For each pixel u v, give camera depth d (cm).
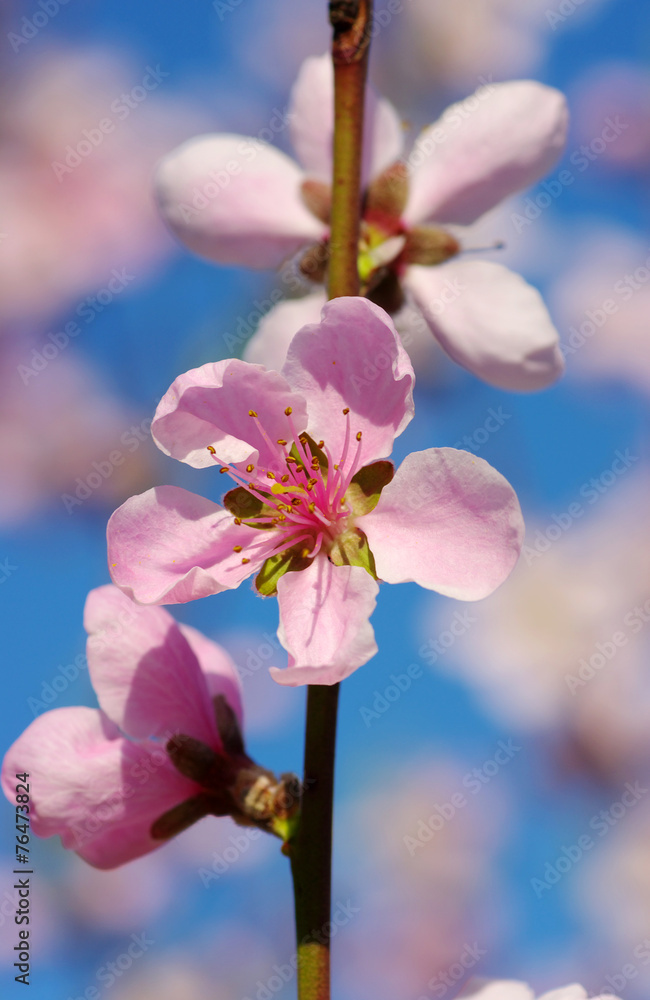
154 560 30
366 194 33
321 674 29
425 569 30
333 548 30
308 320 34
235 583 30
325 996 30
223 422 30
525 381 32
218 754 31
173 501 30
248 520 30
